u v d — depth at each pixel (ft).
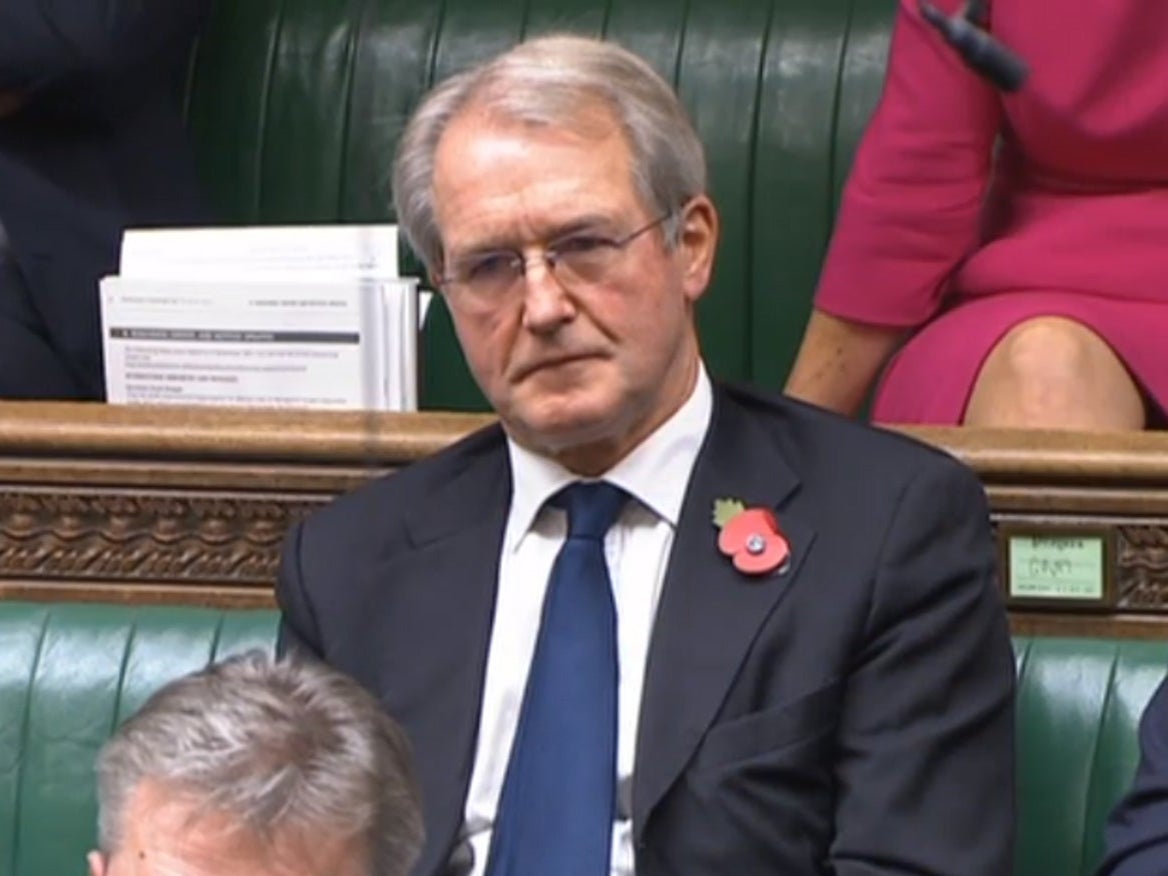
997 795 30.45
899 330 41.32
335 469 35.58
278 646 32.17
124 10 48.67
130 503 36.01
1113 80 39.83
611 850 30.07
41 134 48.55
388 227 39.32
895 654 30.17
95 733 35.04
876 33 51.37
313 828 18.47
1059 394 37.86
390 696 31.14
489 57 52.60
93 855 19.53
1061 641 33.60
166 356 38.88
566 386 30.30
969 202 40.65
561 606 30.83
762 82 51.57
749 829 29.66
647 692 30.17
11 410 36.22
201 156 53.62
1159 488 33.37
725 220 51.52
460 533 31.76
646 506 31.01
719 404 31.71
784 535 30.60
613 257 30.12
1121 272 39.86
